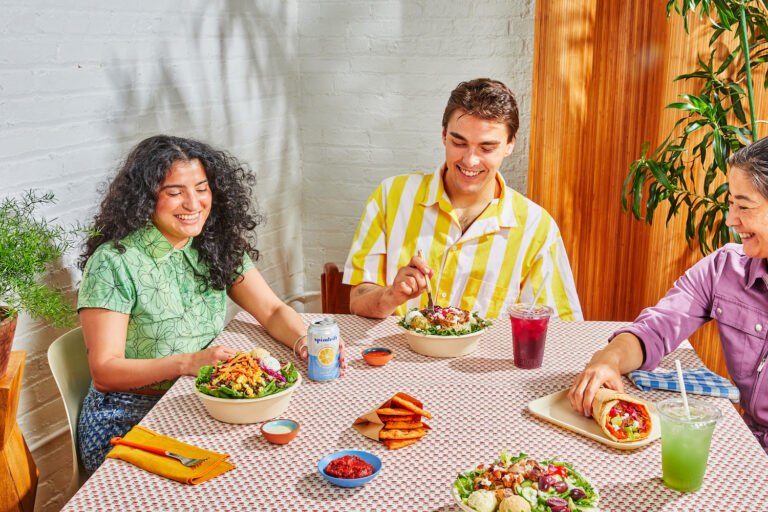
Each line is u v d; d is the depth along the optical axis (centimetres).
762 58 221
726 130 221
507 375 147
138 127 223
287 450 119
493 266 208
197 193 168
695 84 245
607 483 109
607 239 267
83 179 200
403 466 113
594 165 262
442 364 153
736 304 157
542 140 262
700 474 105
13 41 175
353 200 322
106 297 162
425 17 296
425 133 307
